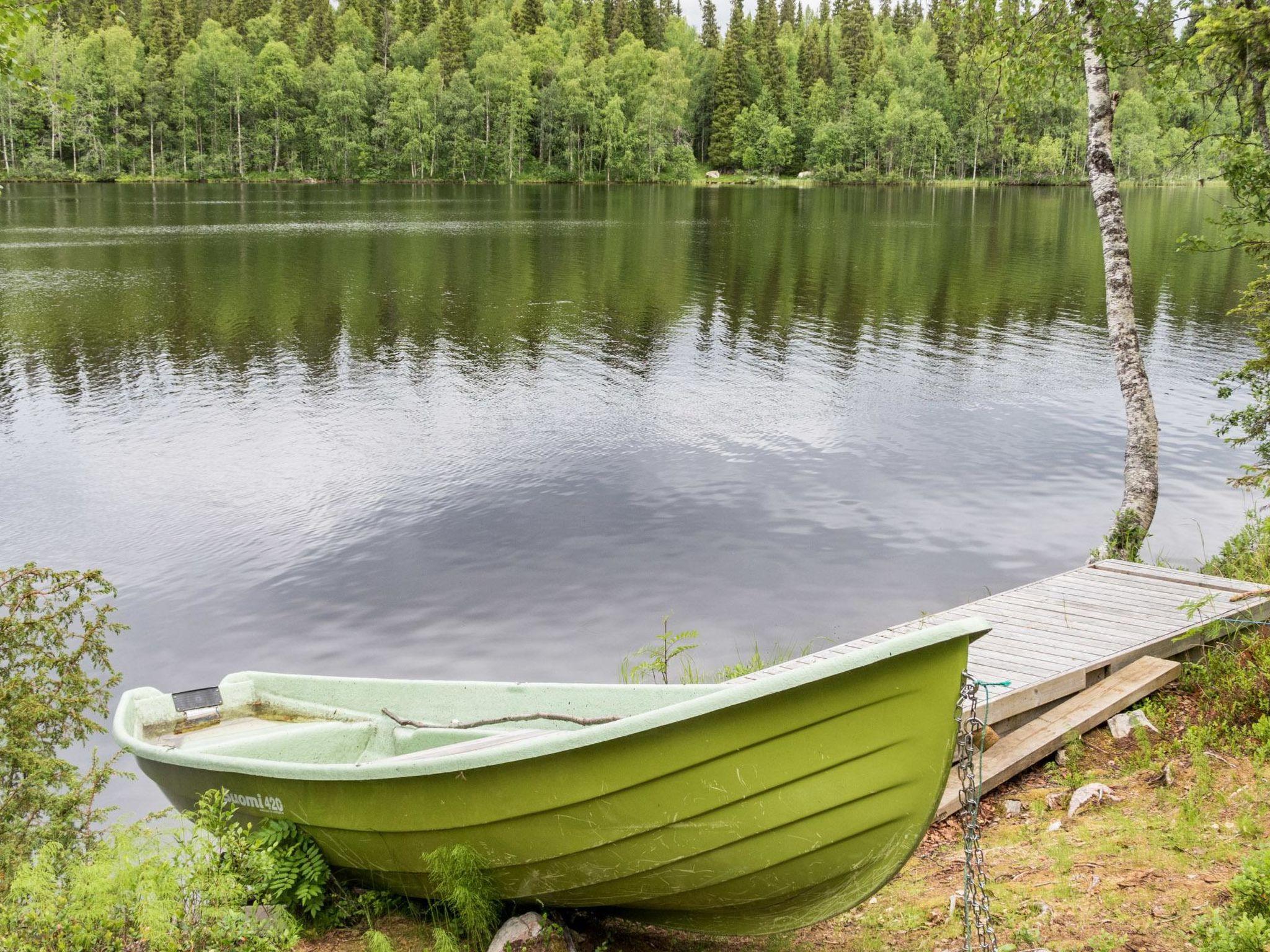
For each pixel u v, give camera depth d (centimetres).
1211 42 787
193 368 2103
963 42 1066
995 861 423
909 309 2875
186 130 10138
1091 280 3416
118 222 5528
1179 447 1498
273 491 1328
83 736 462
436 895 433
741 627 934
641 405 1795
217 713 575
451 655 886
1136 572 774
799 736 348
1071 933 351
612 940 424
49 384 1948
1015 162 10831
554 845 387
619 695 520
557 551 1127
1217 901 353
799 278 3516
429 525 1211
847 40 12631
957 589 1017
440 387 1947
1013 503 1274
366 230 5234
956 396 1844
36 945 344
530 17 12950
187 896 372
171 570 1070
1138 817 439
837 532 1178
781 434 1596
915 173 11519
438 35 12181
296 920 428
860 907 418
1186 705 569
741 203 7969
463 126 10769
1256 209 830
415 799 404
